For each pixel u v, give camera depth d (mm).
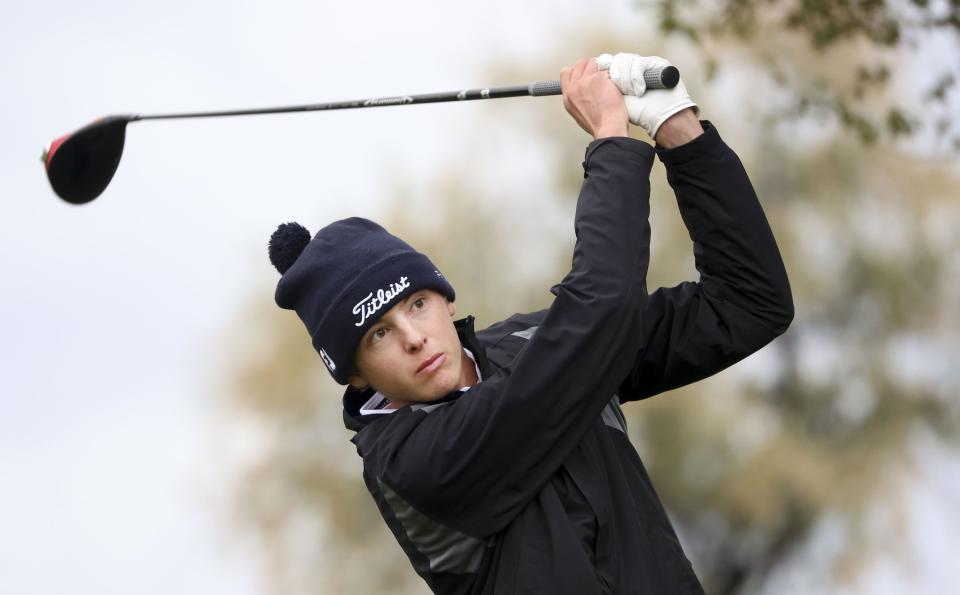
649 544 9320
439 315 9500
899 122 18109
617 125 9477
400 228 57031
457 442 9070
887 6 17094
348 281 9398
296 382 56438
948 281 54562
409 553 9656
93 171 11242
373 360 9453
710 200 9672
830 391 53969
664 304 10102
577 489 9141
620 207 9094
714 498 52719
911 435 54625
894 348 54875
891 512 53344
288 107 10867
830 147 52500
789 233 54031
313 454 56281
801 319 55094
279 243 10211
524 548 9047
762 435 53656
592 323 8883
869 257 53531
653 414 52312
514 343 9992
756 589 54094
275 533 55625
